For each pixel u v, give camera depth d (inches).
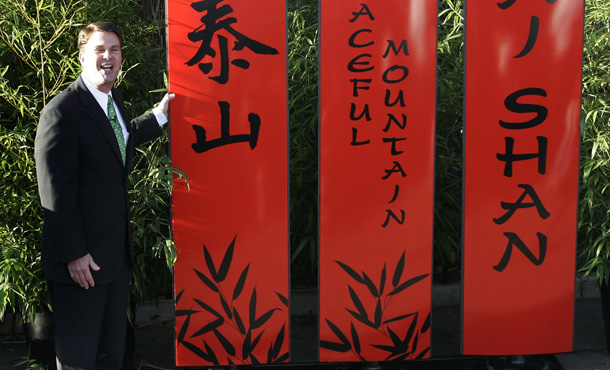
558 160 110.9
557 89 108.9
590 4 127.5
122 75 115.8
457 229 145.3
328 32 105.5
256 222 110.2
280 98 107.3
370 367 118.1
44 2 107.8
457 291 155.3
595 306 153.0
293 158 133.3
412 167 109.6
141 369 126.4
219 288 111.6
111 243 96.8
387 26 105.9
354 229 110.6
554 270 113.8
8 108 114.7
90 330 97.3
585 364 125.7
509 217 112.0
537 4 106.7
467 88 108.7
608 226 124.0
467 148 110.2
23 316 114.1
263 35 105.7
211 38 105.0
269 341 113.8
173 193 108.5
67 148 90.4
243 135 107.8
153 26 129.0
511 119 109.4
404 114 108.1
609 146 121.3
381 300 112.8
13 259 106.8
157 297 135.3
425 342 114.8
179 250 110.0
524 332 115.1
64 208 90.7
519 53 107.7
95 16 114.1
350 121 107.7
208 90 106.3
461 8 132.5
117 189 97.3
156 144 120.6
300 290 151.6
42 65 105.7
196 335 112.7
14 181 111.8
